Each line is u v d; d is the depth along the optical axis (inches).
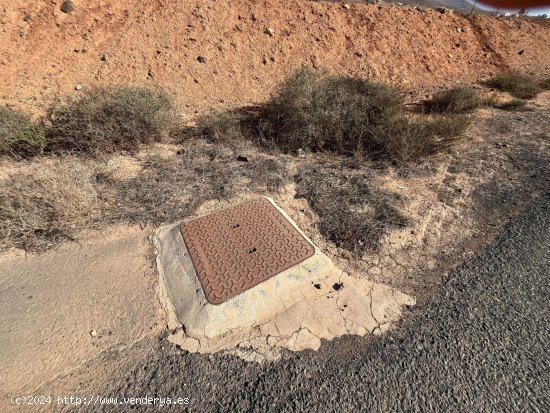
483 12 401.1
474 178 148.7
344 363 79.0
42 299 94.0
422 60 284.5
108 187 136.8
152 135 171.0
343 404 71.1
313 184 140.8
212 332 85.7
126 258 107.4
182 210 127.0
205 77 233.0
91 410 70.6
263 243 109.1
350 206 128.3
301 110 167.8
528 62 310.2
